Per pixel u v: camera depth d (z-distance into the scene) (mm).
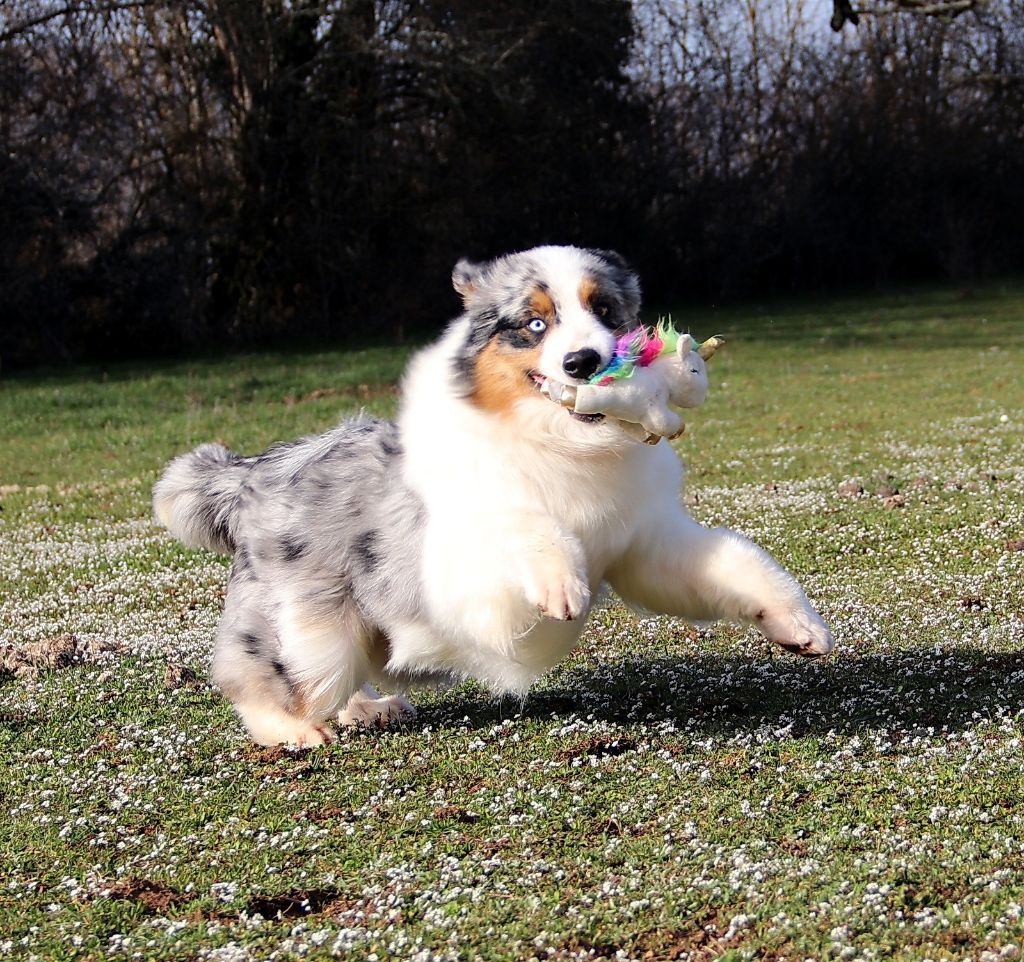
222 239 32312
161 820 4652
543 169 37219
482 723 5641
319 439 5656
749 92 43438
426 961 3461
